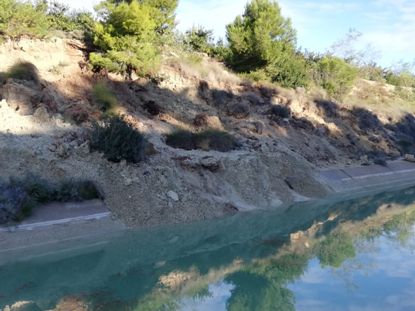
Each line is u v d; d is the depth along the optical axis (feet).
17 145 46.09
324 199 71.46
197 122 74.43
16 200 39.86
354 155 100.01
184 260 39.19
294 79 110.42
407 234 51.47
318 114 108.99
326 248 44.39
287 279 34.73
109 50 72.28
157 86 77.97
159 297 30.45
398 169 103.40
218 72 93.20
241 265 38.37
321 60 136.36
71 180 45.70
